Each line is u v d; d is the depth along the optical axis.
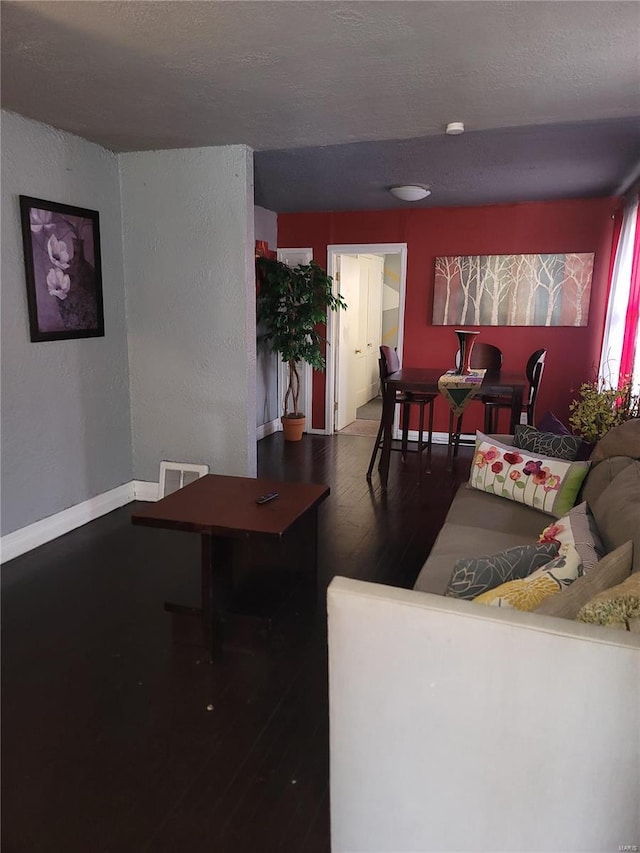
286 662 2.38
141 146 3.61
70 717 2.05
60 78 2.46
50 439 3.44
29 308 3.20
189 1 1.79
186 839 1.59
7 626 2.59
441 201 5.51
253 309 3.80
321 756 1.89
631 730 1.16
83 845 1.57
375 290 8.30
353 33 2.01
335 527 3.80
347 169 4.21
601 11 1.83
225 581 2.53
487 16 1.88
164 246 3.80
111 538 3.53
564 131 3.19
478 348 5.45
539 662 1.19
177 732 1.99
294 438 6.23
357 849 1.46
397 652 1.29
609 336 5.10
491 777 1.28
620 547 1.59
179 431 4.01
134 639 2.51
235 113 2.91
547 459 2.89
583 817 1.23
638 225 4.40
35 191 3.19
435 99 2.67
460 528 2.62
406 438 5.49
